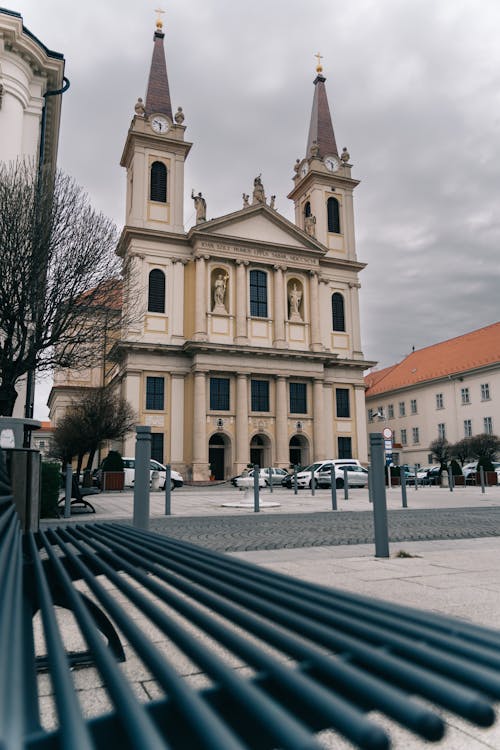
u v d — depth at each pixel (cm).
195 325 4409
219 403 4403
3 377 1595
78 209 1728
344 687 74
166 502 1421
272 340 4659
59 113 2777
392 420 6862
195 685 245
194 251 4550
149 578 178
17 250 1545
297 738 55
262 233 4784
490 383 5456
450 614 368
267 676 89
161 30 5191
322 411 4666
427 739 57
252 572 177
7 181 1680
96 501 1983
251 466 3669
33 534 314
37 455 512
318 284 4947
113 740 84
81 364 1895
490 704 59
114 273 1814
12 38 2203
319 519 1259
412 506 1725
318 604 127
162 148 4675
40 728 103
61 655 98
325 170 5316
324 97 5622
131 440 4141
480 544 773
